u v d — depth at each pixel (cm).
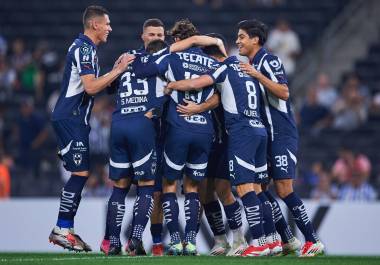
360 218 3550
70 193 2491
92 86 2425
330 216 3562
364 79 5409
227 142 2505
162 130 2547
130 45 5756
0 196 4091
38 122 4697
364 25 5694
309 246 2534
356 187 4125
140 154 2453
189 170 2497
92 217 3547
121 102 2478
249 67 2444
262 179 2478
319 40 5559
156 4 6028
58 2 6166
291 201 2528
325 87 4975
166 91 2450
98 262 2178
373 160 4725
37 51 5447
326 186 4097
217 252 2658
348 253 3541
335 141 4809
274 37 5319
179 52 2486
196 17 5894
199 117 2481
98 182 4162
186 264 2120
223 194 2581
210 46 2575
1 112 5103
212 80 2420
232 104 2420
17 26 6025
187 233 2488
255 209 2403
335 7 5775
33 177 4366
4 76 5356
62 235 2486
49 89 5344
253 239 2420
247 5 5931
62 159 2516
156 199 2600
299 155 4688
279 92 2455
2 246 3612
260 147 2450
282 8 5906
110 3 6084
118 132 2458
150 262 2169
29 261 2233
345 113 4897
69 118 2478
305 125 4881
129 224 3412
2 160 4306
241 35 2519
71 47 2491
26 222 3616
